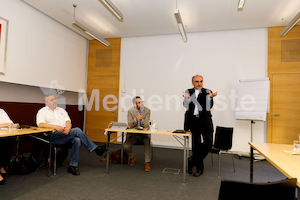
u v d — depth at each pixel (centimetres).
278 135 484
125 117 598
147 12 454
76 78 589
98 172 316
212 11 439
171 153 479
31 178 280
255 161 414
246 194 87
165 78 574
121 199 222
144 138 344
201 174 316
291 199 91
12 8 389
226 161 411
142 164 369
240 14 448
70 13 467
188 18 474
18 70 404
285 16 450
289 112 480
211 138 309
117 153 374
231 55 529
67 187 252
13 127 266
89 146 322
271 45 503
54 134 312
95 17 486
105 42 541
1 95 396
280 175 321
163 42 582
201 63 549
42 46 464
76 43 588
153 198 227
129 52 606
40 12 457
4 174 284
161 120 568
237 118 486
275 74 495
